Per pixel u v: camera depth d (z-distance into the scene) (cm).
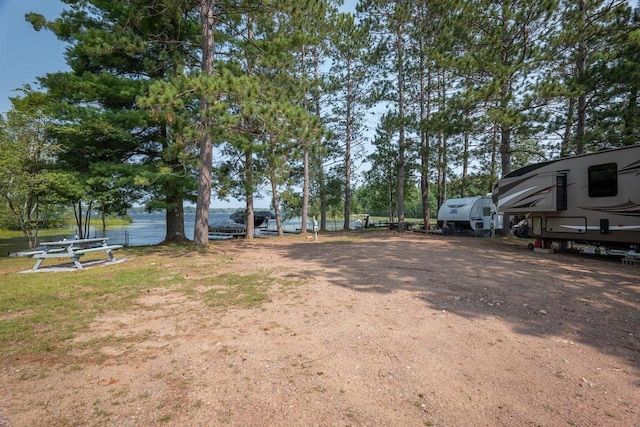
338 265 780
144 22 1150
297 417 233
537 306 475
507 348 345
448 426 226
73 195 1129
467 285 583
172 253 1024
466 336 372
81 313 445
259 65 1095
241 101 884
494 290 553
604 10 1242
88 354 326
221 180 1390
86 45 1006
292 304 482
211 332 382
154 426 222
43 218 1427
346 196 2283
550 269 728
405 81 2023
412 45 1933
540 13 1216
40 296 523
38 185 1062
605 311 457
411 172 2164
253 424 225
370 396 259
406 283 596
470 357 325
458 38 1384
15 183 1041
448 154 2050
